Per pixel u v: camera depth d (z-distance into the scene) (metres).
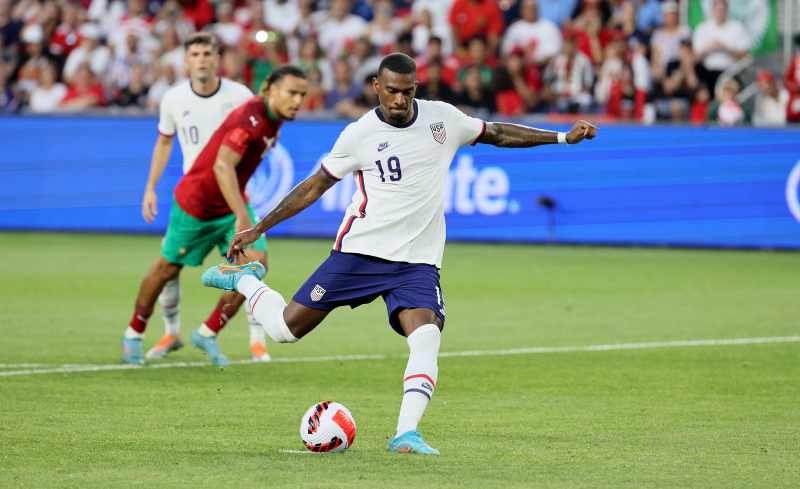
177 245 24.64
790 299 37.50
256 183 55.94
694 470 14.25
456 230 56.84
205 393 20.97
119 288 39.00
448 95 60.44
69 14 67.56
